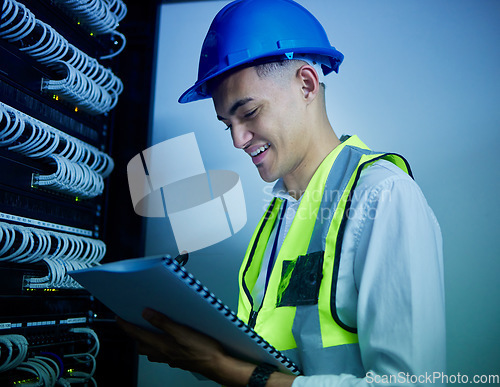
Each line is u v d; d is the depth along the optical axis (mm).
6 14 1109
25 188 1221
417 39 1479
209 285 1521
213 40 961
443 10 1476
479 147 1380
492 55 1416
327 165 914
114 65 1666
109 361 1508
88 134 1530
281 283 879
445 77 1440
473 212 1352
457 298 1319
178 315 702
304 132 921
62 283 1277
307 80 922
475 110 1401
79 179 1349
